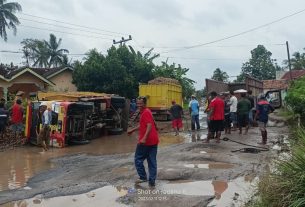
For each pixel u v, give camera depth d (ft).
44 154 43.24
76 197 22.95
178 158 33.83
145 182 25.52
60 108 49.60
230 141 45.50
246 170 28.35
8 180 29.32
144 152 25.04
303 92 54.65
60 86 107.76
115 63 99.19
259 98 43.29
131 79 100.94
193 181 25.63
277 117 80.84
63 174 30.63
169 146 42.91
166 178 26.45
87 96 61.57
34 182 28.37
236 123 57.77
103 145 50.26
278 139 46.85
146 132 24.49
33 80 93.61
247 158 33.60
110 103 62.64
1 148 47.80
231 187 23.88
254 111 65.46
